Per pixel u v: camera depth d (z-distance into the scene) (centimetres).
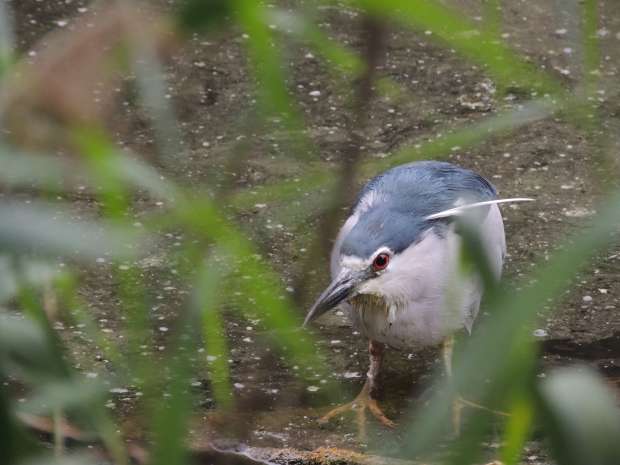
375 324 877
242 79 1347
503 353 326
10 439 380
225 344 943
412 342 893
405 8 385
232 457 810
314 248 487
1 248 350
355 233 853
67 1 1421
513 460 415
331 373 928
